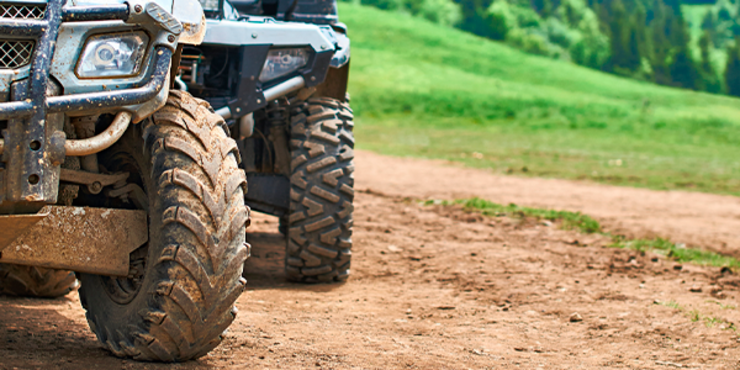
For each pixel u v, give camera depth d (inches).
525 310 210.1
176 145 129.7
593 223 393.1
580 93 3240.7
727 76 6565.0
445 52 3715.6
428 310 205.9
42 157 114.3
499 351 165.6
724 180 818.2
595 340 179.3
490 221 402.0
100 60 121.2
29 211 117.1
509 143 1344.7
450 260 286.5
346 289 228.1
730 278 267.4
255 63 197.9
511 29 5984.3
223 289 128.6
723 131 1908.2
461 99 2365.9
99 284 147.9
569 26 6633.9
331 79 239.0
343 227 228.4
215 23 193.3
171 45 125.8
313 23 237.8
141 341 128.6
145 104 124.7
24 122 113.0
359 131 1588.3
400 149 1097.4
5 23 112.3
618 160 1043.9
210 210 127.6
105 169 149.5
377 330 179.5
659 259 306.7
